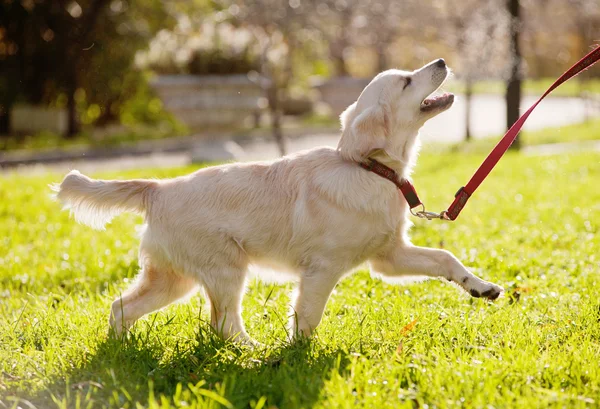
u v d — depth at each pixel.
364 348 3.96
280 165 4.36
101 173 13.17
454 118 28.94
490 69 19.95
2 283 6.10
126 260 6.48
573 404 3.21
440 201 9.58
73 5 20.03
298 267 4.28
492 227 7.75
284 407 3.25
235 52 14.71
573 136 20.17
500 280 5.42
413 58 33.62
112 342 3.99
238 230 4.22
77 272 6.15
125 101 22.61
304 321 4.17
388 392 3.34
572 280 5.38
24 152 17.14
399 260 4.39
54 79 20.20
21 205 9.77
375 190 4.13
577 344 3.94
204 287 4.29
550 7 27.02
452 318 4.39
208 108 14.76
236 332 4.25
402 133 4.31
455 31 22.78
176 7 20.75
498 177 12.05
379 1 24.88
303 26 21.81
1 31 20.05
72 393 3.49
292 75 27.77
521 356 3.63
